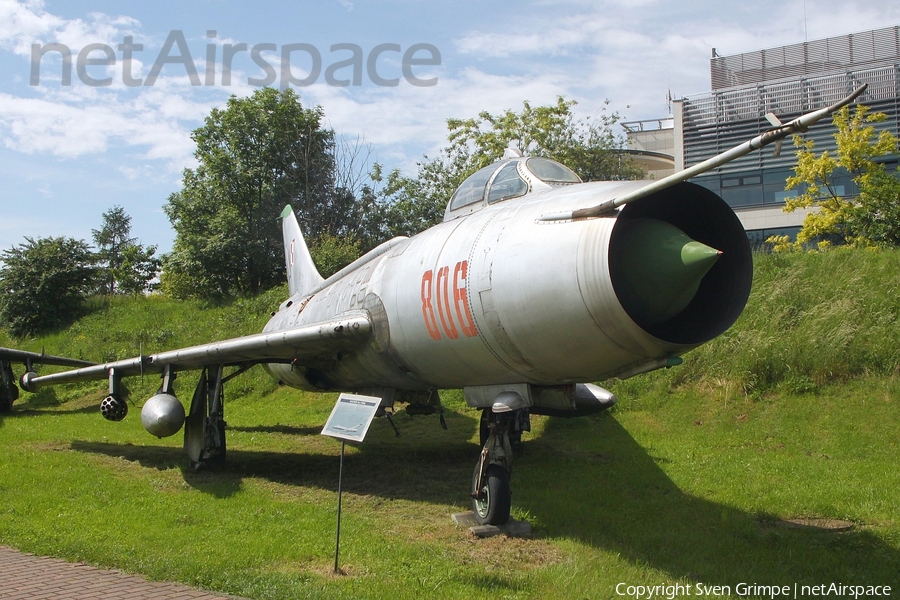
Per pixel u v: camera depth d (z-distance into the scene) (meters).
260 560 5.62
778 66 29.73
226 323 22.73
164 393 9.85
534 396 7.61
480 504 6.99
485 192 8.00
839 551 6.01
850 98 4.08
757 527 6.81
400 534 6.66
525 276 6.08
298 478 9.38
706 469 9.15
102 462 10.31
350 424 5.84
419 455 11.20
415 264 7.74
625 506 7.58
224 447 9.99
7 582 5.06
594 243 5.63
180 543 6.06
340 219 31.92
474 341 6.75
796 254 16.88
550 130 27.92
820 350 11.88
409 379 8.60
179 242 30.27
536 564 5.84
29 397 19.56
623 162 31.20
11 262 26.81
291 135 31.06
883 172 19.23
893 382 11.08
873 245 17.66
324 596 4.75
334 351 9.07
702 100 28.22
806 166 20.48
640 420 12.22
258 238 29.47
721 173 27.59
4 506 7.38
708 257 5.13
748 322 13.50
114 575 5.28
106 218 81.69
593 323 5.66
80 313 27.39
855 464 9.03
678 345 5.73
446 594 4.95
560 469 9.49
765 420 11.16
